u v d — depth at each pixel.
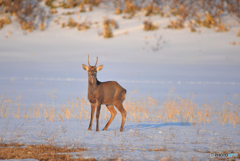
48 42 182.88
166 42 185.12
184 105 68.81
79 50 175.88
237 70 153.75
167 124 48.62
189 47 180.25
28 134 36.56
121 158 27.97
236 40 185.62
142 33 194.00
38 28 197.38
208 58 168.38
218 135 39.16
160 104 77.25
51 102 76.62
